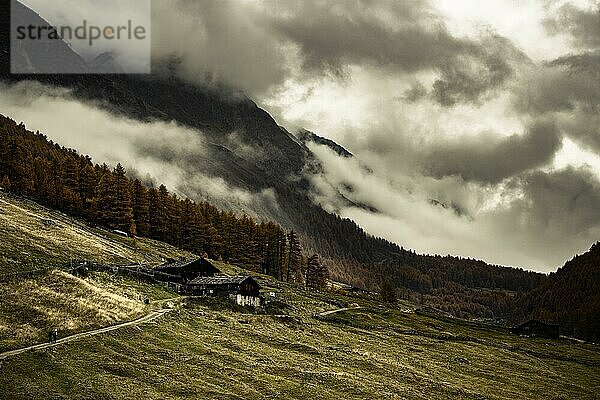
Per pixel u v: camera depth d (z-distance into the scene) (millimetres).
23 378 58594
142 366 70062
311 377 80000
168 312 98938
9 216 139625
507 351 142625
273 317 119188
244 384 71625
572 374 127562
